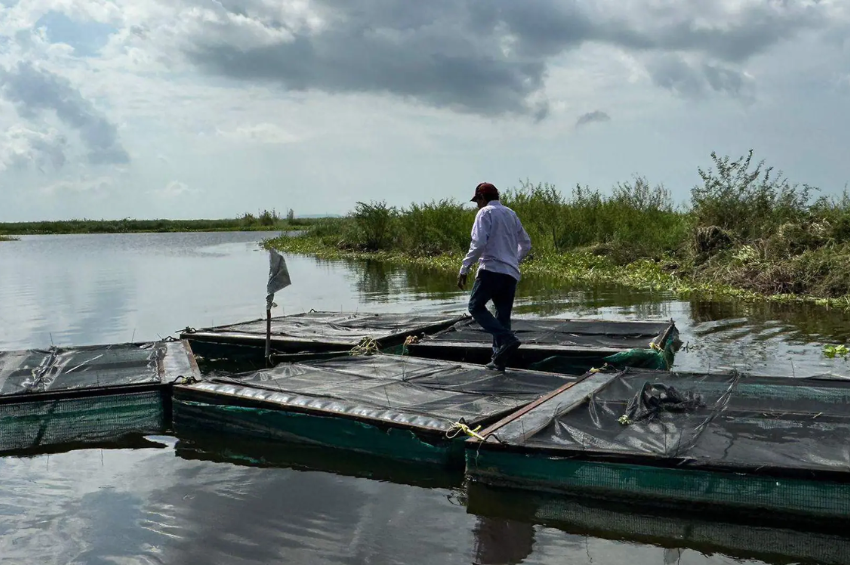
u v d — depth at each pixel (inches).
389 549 145.9
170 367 285.7
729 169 690.2
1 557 147.1
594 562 139.4
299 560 142.1
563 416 198.8
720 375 229.8
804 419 187.3
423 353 322.0
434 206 1063.6
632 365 282.8
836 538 148.9
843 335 354.0
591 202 890.1
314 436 220.2
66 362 298.8
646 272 665.0
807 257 543.5
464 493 177.6
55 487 187.9
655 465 165.3
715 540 148.8
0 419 245.9
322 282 713.0
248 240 2046.0
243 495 178.5
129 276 816.3
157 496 179.0
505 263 265.4
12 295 636.7
